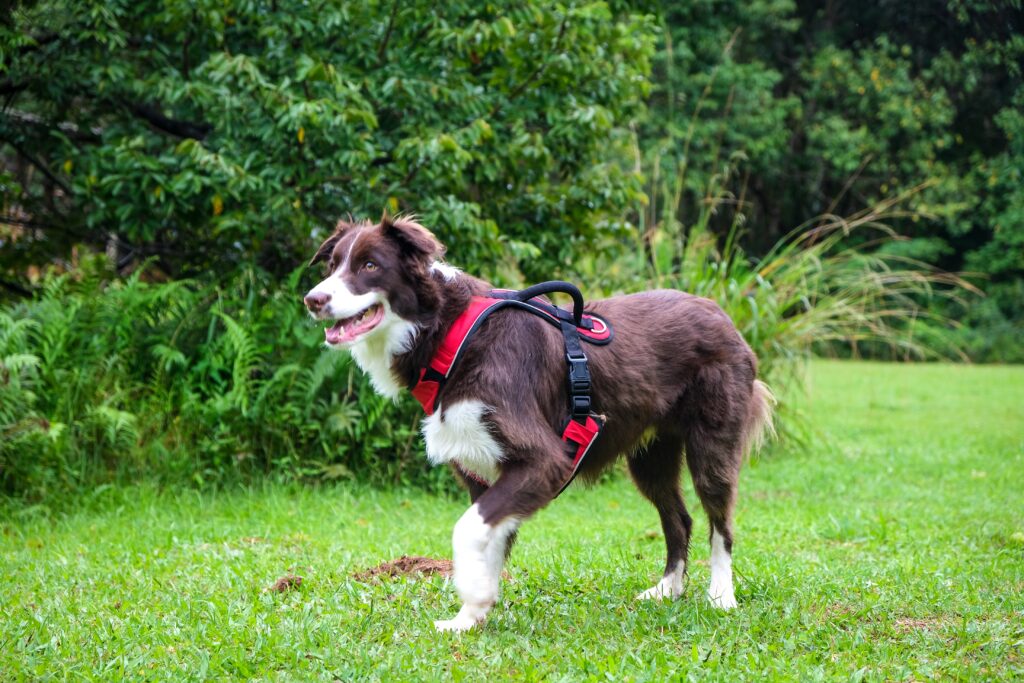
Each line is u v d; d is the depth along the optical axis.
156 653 3.51
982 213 23.59
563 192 8.42
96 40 7.63
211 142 7.88
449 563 4.81
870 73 22.28
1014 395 15.55
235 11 7.70
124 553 5.28
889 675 3.27
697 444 4.29
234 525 6.06
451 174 7.31
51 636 3.71
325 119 6.91
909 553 5.32
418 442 7.51
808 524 6.27
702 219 9.98
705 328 4.33
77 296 7.38
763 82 22.09
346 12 7.35
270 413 7.11
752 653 3.42
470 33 7.39
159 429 6.97
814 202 26.70
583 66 7.98
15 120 8.10
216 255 8.36
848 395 15.48
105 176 7.48
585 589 4.47
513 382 3.73
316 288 3.73
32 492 6.40
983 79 20.08
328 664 3.37
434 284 3.81
